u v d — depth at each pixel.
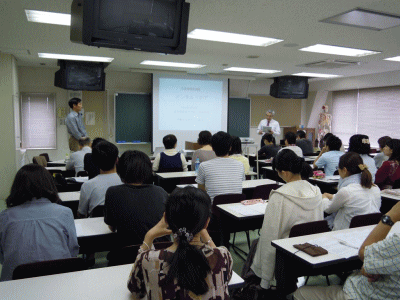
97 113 8.39
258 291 2.28
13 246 1.66
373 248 1.33
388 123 8.93
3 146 6.08
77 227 2.34
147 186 2.05
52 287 1.48
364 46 5.35
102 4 2.83
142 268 1.11
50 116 8.00
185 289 1.04
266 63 7.01
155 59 6.65
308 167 2.58
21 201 1.73
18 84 7.40
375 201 2.59
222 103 9.21
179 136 8.80
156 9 3.01
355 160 2.71
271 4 3.37
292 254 1.86
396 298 1.37
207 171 3.20
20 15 3.75
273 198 2.28
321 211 2.35
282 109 10.67
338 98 10.35
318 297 1.73
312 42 5.06
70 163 4.70
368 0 3.21
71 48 5.52
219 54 6.07
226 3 3.35
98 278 1.57
